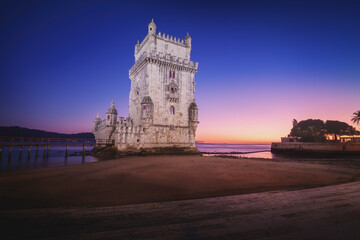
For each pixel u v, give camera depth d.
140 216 5.27
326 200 6.89
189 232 4.18
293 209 5.81
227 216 5.22
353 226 4.50
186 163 24.75
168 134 44.22
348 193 8.07
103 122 56.66
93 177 15.41
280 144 74.25
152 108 41.81
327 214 5.35
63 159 40.69
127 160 29.22
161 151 42.09
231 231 4.22
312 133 97.06
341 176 16.14
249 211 5.64
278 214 5.37
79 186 12.50
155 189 11.50
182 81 47.88
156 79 43.94
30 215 5.39
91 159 40.44
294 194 7.94
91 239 3.89
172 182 13.41
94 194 10.59
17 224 4.69
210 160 29.61
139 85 47.66
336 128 106.00
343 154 52.28
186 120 47.47
